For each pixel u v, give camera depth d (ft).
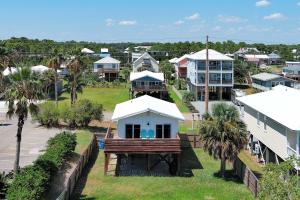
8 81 96.43
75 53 219.00
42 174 84.28
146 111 120.16
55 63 225.35
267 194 57.62
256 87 308.40
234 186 101.30
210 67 264.52
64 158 109.50
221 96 268.41
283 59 587.27
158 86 264.72
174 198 92.89
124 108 131.64
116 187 100.63
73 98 209.36
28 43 573.74
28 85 92.43
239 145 104.68
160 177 109.50
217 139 104.78
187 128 171.63
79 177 106.73
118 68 368.48
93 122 183.73
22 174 82.02
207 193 96.17
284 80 291.38
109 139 111.96
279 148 103.55
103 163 123.34
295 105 105.91
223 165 107.76
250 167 118.11
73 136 124.16
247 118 137.90
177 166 111.96
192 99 262.88
